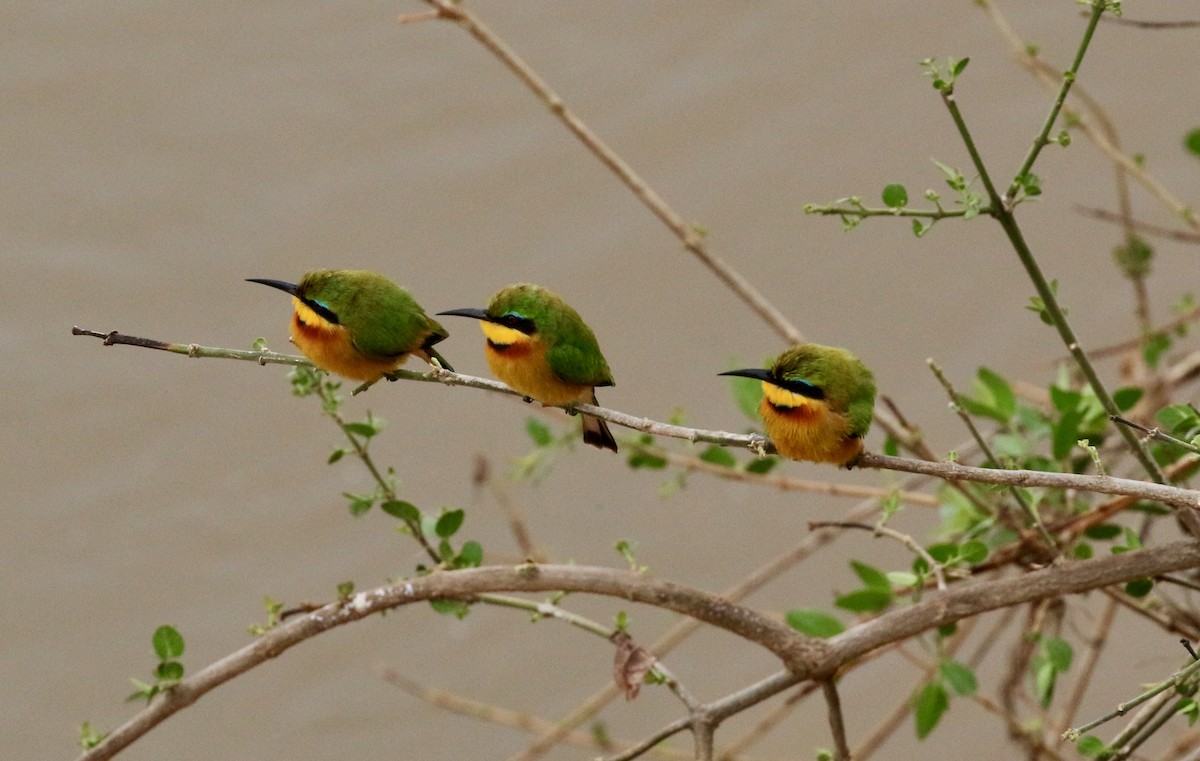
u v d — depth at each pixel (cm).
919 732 1105
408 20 1207
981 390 1191
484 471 1378
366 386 962
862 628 970
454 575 960
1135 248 1366
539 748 1330
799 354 908
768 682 969
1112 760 906
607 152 1216
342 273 946
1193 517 938
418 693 1441
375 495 1002
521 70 1212
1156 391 1314
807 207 863
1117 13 834
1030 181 866
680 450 1318
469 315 991
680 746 1527
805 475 1612
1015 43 1338
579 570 966
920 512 1605
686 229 1210
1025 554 1102
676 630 1318
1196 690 893
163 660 927
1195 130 1405
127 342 857
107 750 912
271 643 935
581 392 997
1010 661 1309
